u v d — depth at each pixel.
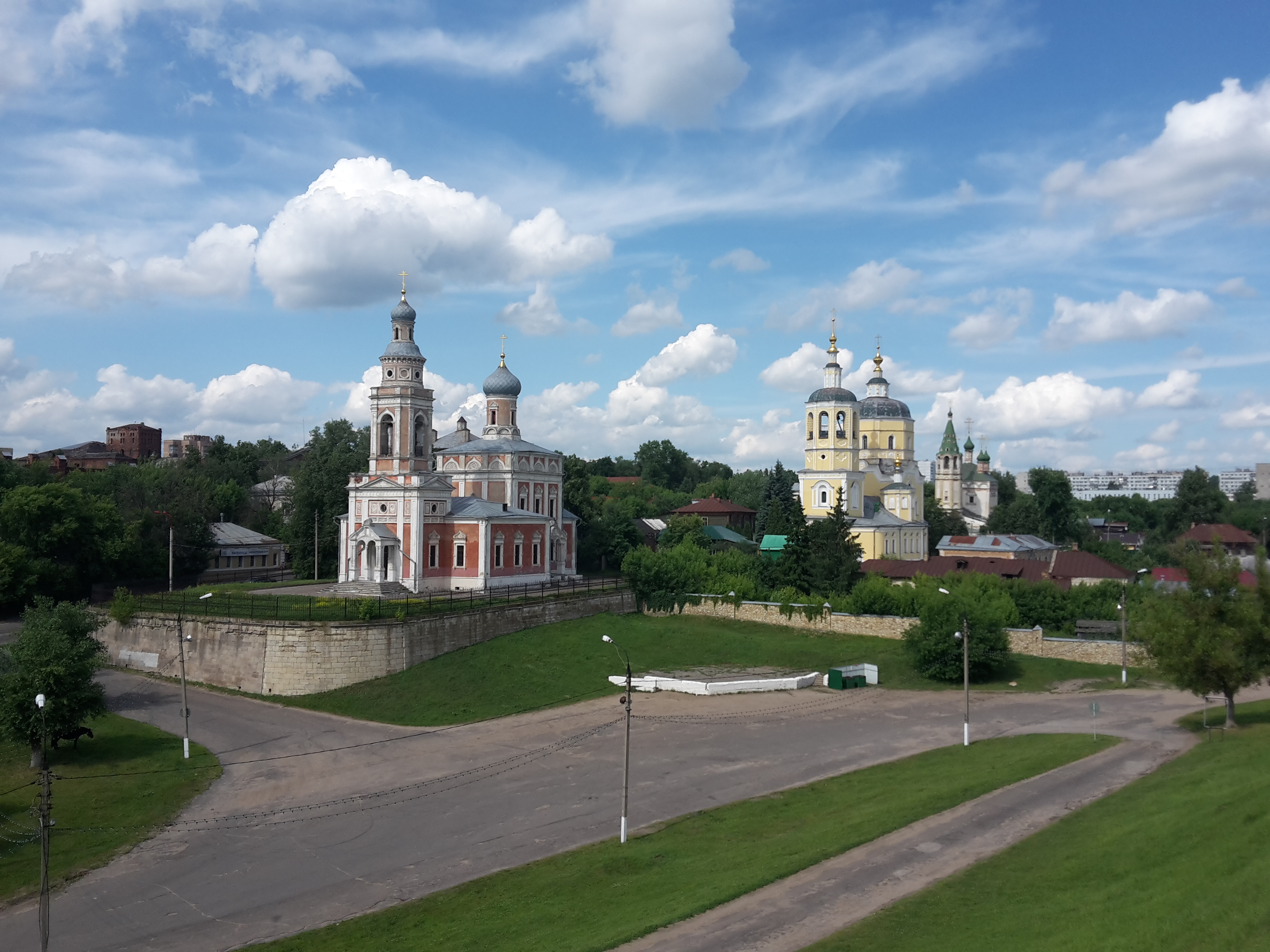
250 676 73.94
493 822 46.38
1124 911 27.83
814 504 130.62
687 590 97.06
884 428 156.00
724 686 72.69
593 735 61.69
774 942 29.75
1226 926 25.19
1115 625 82.50
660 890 35.97
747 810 46.03
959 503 190.38
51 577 94.69
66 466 158.00
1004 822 39.59
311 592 93.81
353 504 94.44
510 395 113.12
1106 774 46.25
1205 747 49.59
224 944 34.75
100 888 40.12
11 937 35.91
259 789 52.69
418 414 94.94
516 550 97.38
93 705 57.28
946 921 29.80
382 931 34.91
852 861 36.34
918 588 89.56
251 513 142.50
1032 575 110.94
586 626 87.31
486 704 69.50
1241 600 53.00
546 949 31.47
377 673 73.31
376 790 51.94
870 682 75.94
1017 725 61.22
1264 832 31.20
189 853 43.84
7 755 58.09
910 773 50.53
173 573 109.88
